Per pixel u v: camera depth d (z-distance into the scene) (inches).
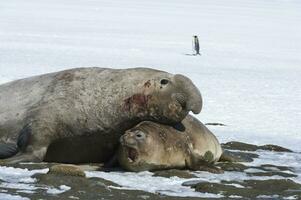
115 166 1348.4
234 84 3614.7
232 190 1125.7
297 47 6791.3
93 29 7450.8
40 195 1012.5
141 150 1275.8
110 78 1391.5
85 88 1382.9
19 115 1379.2
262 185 1192.2
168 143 1318.9
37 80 1444.4
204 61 5027.1
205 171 1332.4
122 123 1363.2
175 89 1364.4
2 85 1464.1
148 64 4503.0
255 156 1574.8
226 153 1546.5
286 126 2288.4
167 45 6328.7
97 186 1090.1
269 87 3597.4
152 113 1360.7
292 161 1529.3
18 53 4581.7
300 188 1176.8
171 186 1162.0
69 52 4975.4
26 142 1341.0
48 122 1352.1
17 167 1240.2
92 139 1369.3
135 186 1144.2
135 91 1366.9
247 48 6397.6
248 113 2571.4
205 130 1472.7
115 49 5531.5
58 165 1181.7
